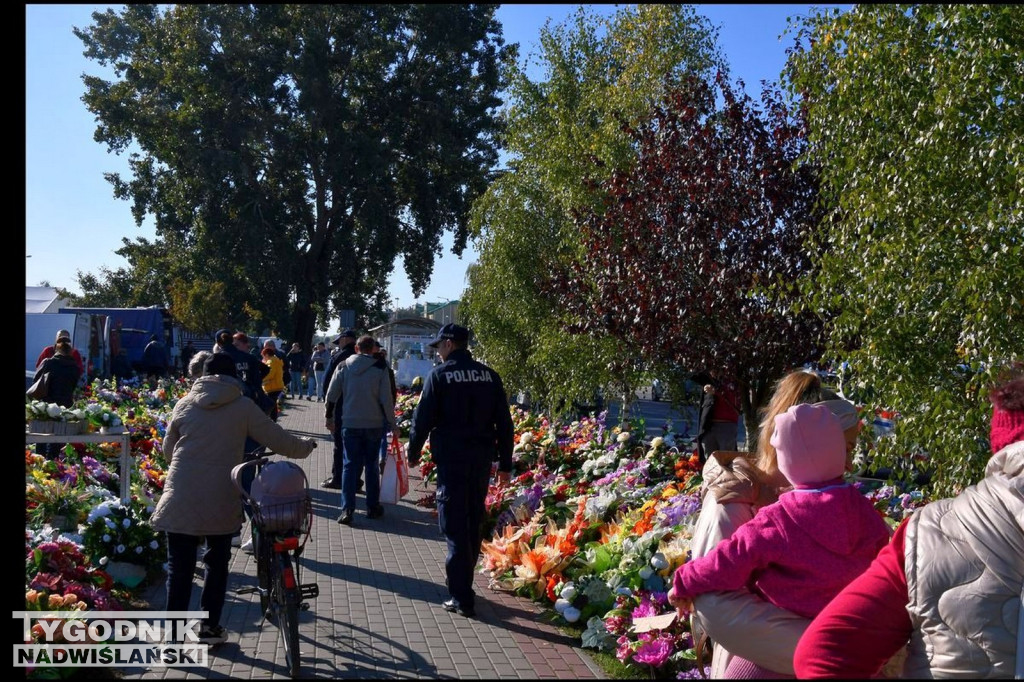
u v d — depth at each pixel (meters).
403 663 5.32
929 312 5.25
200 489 5.30
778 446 3.04
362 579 7.22
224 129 39.62
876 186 5.58
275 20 38.47
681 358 9.59
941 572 2.32
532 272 16.33
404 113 41.16
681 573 3.07
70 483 7.66
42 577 5.40
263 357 16.59
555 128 16.36
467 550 6.39
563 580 6.46
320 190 41.50
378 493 9.87
